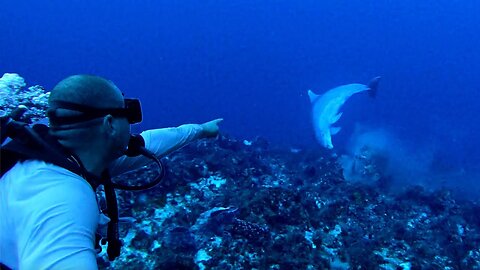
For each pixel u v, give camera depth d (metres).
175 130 2.45
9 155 1.25
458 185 12.30
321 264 6.17
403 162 13.45
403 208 9.44
